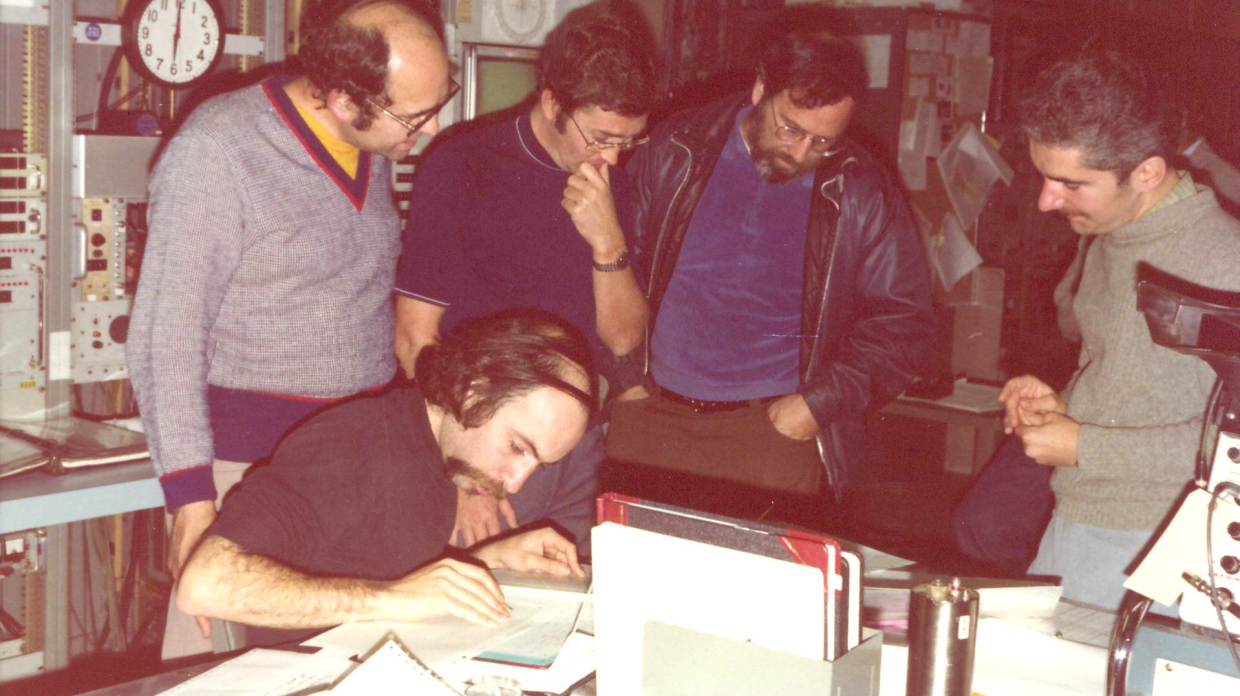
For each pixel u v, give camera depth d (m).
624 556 1.22
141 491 2.54
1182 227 1.77
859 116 4.23
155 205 1.87
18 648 2.73
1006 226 4.70
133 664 3.11
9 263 2.64
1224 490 1.21
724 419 2.55
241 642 1.51
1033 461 2.12
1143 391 1.85
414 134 1.91
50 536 2.72
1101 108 1.69
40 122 2.64
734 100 2.51
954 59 4.34
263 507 1.48
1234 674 1.22
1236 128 5.27
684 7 4.14
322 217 1.96
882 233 2.50
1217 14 5.30
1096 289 1.96
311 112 1.94
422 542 1.62
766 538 1.14
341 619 1.47
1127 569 1.88
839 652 1.12
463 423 1.52
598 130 2.10
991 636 1.50
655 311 2.58
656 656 1.16
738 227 2.49
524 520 1.95
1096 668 1.42
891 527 4.12
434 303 2.19
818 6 4.28
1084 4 4.78
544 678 1.35
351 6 1.88
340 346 2.04
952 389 4.37
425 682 1.30
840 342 2.58
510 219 2.21
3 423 2.70
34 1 2.55
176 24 2.74
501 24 3.48
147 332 1.83
